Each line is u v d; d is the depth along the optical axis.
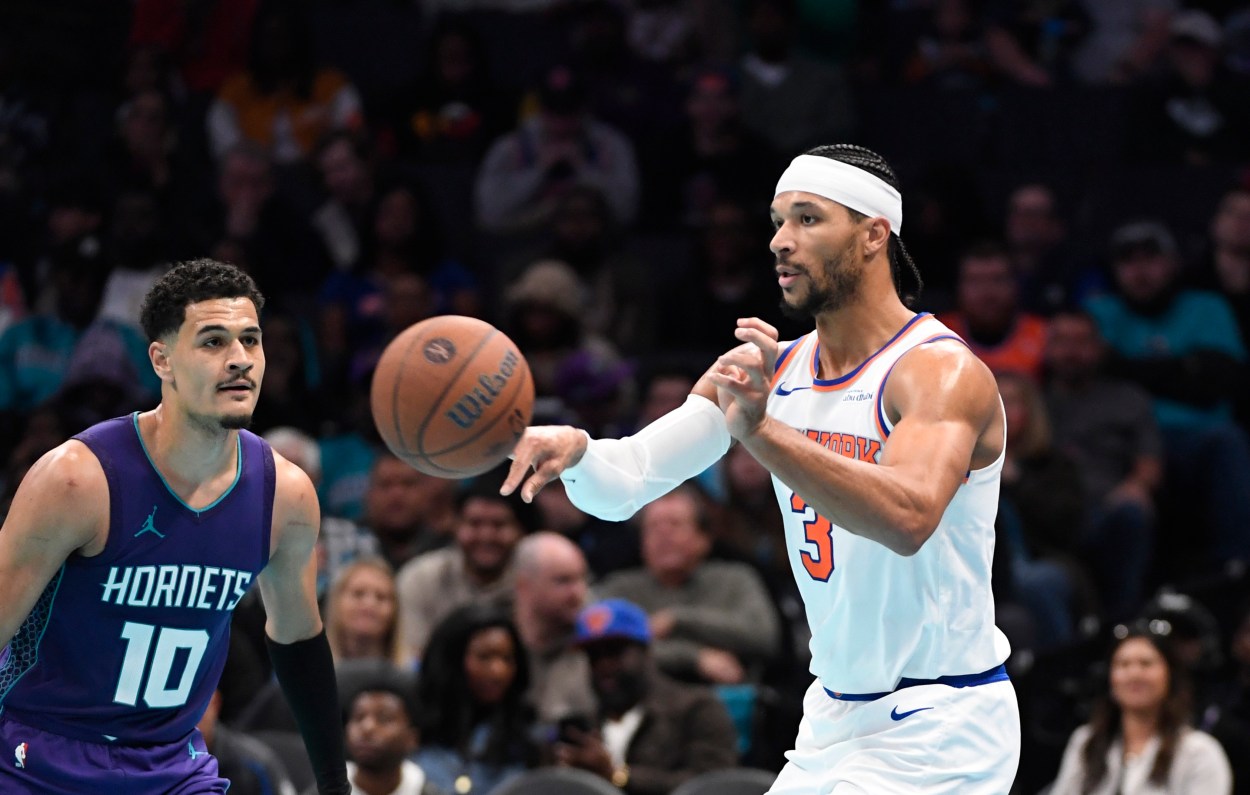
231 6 15.76
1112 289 13.35
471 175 14.45
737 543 10.73
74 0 16.28
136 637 5.04
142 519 4.97
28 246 13.81
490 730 8.48
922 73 15.68
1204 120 14.73
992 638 5.16
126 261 13.02
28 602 4.88
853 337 5.13
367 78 16.27
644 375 12.30
